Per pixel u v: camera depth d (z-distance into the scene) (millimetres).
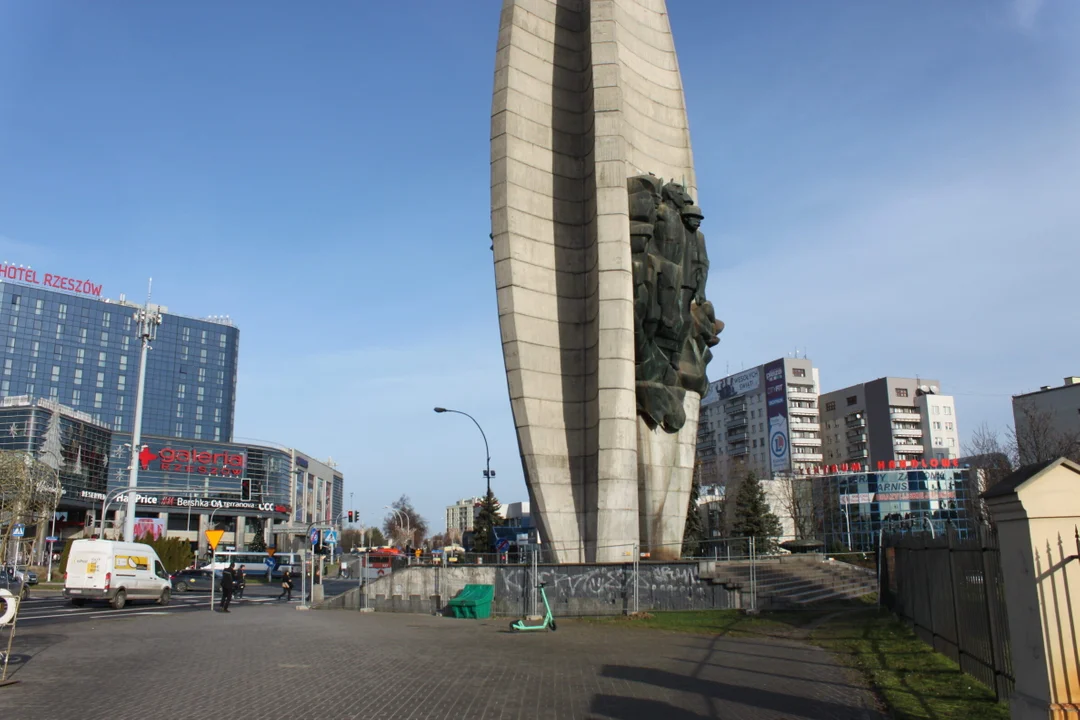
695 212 31016
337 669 14000
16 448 95125
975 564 11883
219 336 163250
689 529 53938
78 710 10469
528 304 28016
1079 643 7609
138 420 44188
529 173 28969
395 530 142375
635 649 16828
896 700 10680
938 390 125938
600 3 29594
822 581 30766
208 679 12930
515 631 20812
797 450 121750
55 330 143000
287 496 131750
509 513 122062
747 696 11391
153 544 63250
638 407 29422
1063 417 70500
